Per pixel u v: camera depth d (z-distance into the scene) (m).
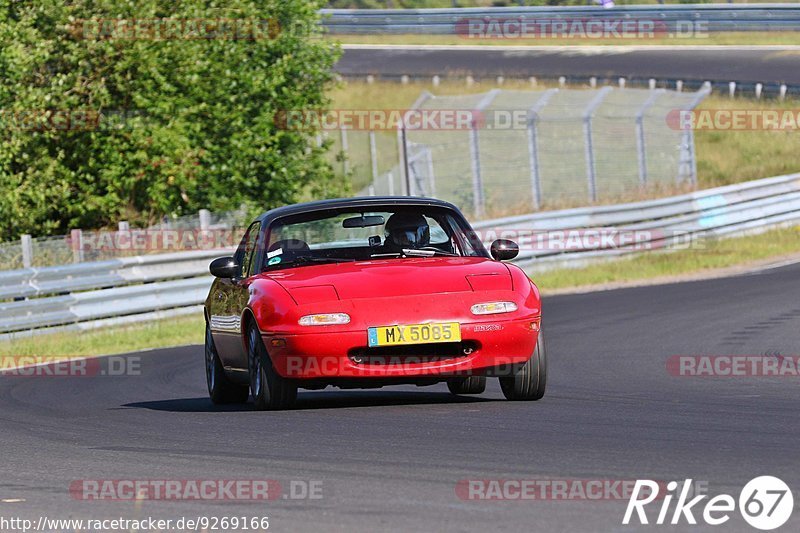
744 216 101.94
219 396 34.81
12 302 59.66
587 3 199.62
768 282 70.38
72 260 66.62
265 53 83.62
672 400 30.14
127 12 76.75
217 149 80.69
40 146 76.44
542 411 27.94
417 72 168.88
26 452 25.45
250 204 81.25
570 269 83.31
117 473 21.91
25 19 75.44
